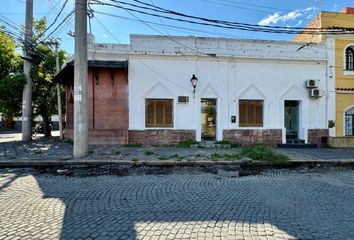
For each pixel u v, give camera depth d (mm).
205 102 15664
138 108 14812
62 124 19156
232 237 4039
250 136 15648
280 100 16047
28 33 16203
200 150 13195
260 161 10633
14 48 17281
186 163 10250
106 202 5617
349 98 16656
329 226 4488
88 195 6117
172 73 15086
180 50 15109
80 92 10773
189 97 15203
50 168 9430
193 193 6367
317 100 16422
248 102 15859
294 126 16656
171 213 4996
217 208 5297
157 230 4254
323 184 7434
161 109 15102
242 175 8625
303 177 8398
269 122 15914
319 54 16422
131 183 7316
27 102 16797
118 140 14547
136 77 14797
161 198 5934
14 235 4059
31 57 16906
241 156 11406
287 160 10867
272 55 15953
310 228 4398
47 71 18531
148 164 10133
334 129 16422
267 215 4941
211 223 4543
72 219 4680
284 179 8062
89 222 4551
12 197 5922
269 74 15938
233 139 15492
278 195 6258
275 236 4090
